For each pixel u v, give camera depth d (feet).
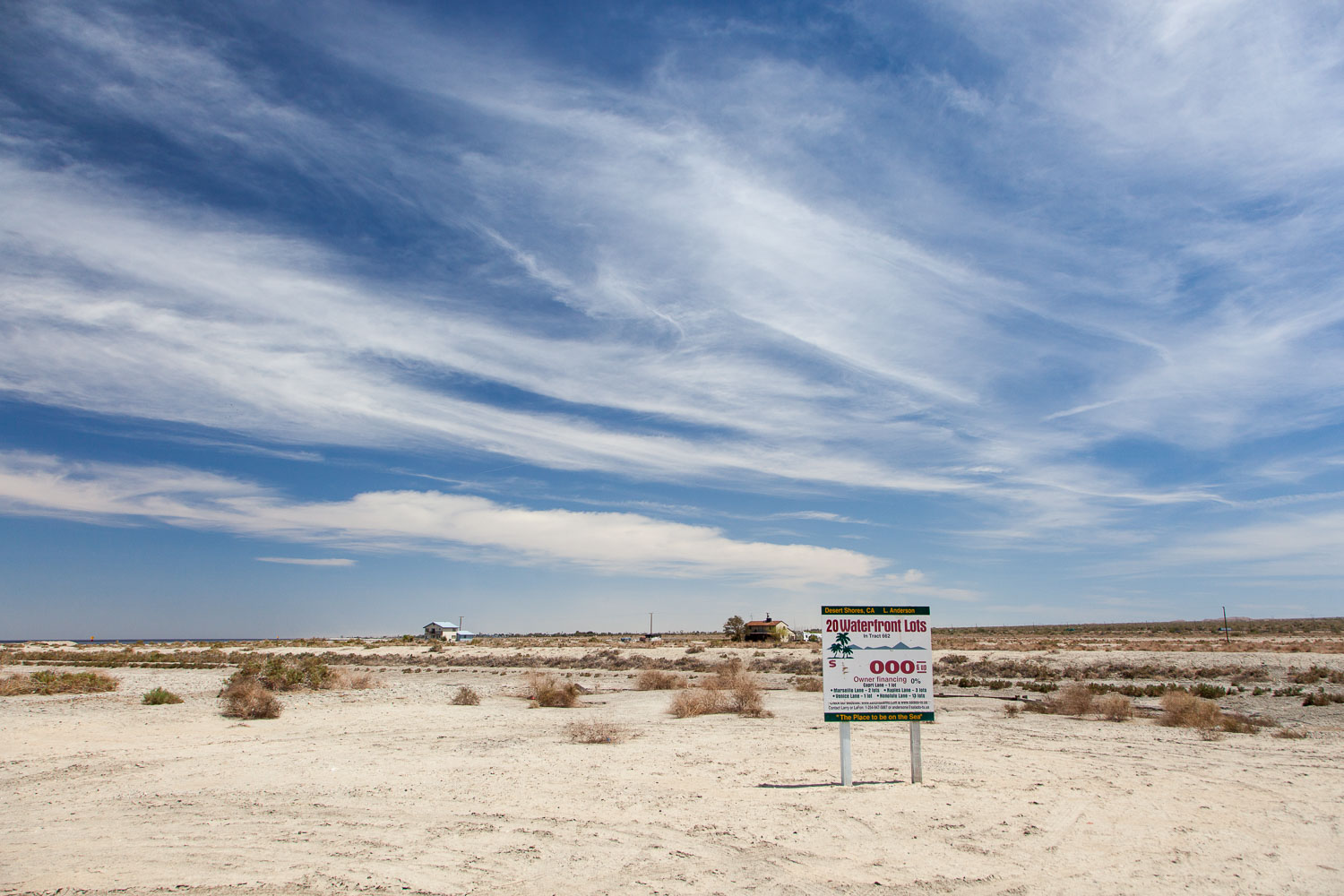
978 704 93.35
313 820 36.37
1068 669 151.74
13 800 40.93
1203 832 32.94
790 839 32.63
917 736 42.98
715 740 61.77
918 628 43.45
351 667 203.51
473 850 31.32
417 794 41.96
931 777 44.98
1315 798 39.11
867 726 71.41
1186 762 49.83
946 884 27.02
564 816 36.76
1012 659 178.70
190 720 76.54
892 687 42.93
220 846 32.07
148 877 28.07
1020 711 85.10
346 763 51.72
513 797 40.86
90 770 49.90
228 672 168.86
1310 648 198.90
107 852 31.19
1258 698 98.17
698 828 34.45
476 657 241.35
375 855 30.76
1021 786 42.22
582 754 55.21
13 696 103.65
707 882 27.53
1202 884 26.66
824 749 56.54
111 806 39.32
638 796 41.01
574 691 97.71
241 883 27.43
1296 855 29.76
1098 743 59.31
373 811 38.09
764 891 26.61
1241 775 45.34
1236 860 29.19
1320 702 89.45
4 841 32.81
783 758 52.70
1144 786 42.24
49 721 73.56
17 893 26.43
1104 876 27.58
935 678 140.87
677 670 176.24
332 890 26.84
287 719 78.54
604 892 26.55
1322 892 25.81
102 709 86.02
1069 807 37.32
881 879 27.61
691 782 44.50
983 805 37.91
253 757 54.60
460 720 77.82
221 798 41.14
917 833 33.14
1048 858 29.66
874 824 34.63
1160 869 28.27
